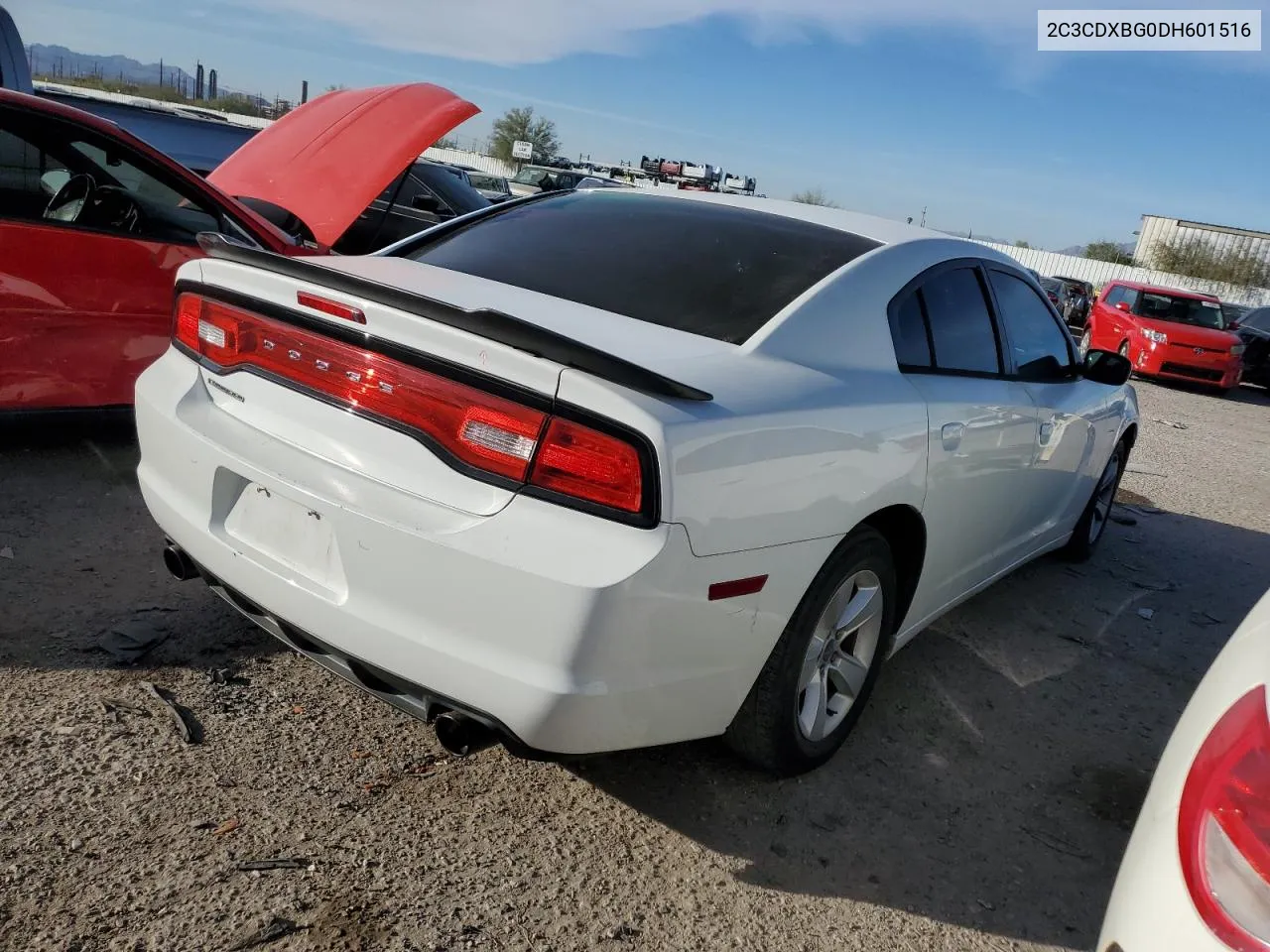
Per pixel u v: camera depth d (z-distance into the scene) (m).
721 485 2.07
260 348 2.39
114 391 4.33
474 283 2.70
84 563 3.43
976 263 3.44
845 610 2.72
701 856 2.41
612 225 3.14
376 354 2.16
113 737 2.50
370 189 5.46
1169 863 1.40
